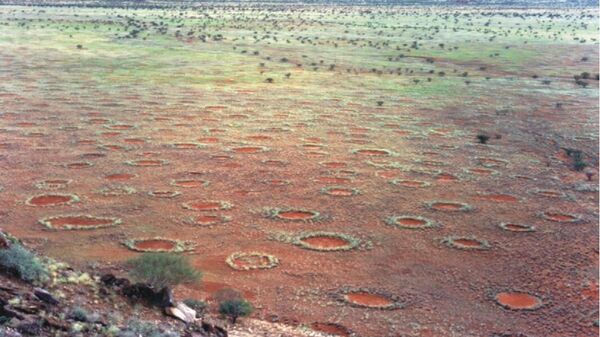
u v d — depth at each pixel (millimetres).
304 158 49875
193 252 29578
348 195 39812
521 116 69688
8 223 32938
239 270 27391
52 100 73688
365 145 55281
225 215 35250
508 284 26922
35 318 11258
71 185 40750
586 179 46062
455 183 43625
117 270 26344
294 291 25375
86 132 57875
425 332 22188
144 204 37000
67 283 13773
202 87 85375
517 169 48312
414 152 53094
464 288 26391
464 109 73125
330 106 74062
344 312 23547
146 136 56688
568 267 28953
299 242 31188
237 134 58531
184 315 14625
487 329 22688
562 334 22625
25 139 54406
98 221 33750
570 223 35562
